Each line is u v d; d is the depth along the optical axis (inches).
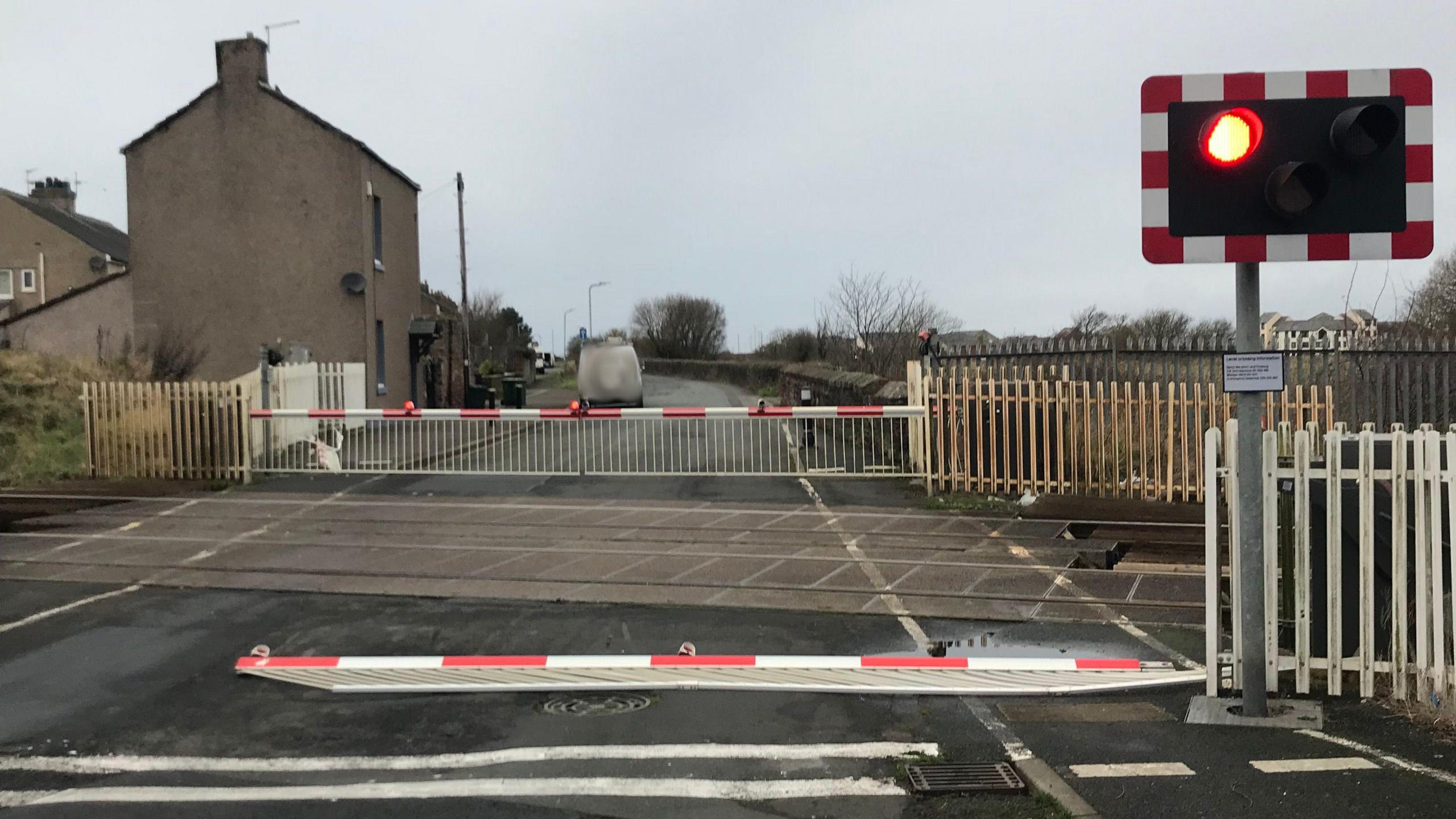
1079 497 478.9
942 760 193.6
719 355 2952.8
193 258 932.0
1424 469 213.8
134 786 183.6
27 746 203.9
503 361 2345.0
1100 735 206.2
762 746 202.2
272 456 614.2
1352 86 198.1
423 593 324.5
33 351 823.1
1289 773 182.1
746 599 316.8
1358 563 234.1
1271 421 495.5
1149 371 533.6
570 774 188.5
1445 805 166.6
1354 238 195.9
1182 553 382.3
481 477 585.6
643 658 249.6
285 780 186.4
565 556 373.7
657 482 561.0
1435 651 211.8
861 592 324.5
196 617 298.8
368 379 938.1
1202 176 198.1
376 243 999.0
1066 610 306.5
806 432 685.9
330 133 923.4
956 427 524.1
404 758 197.2
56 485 538.3
